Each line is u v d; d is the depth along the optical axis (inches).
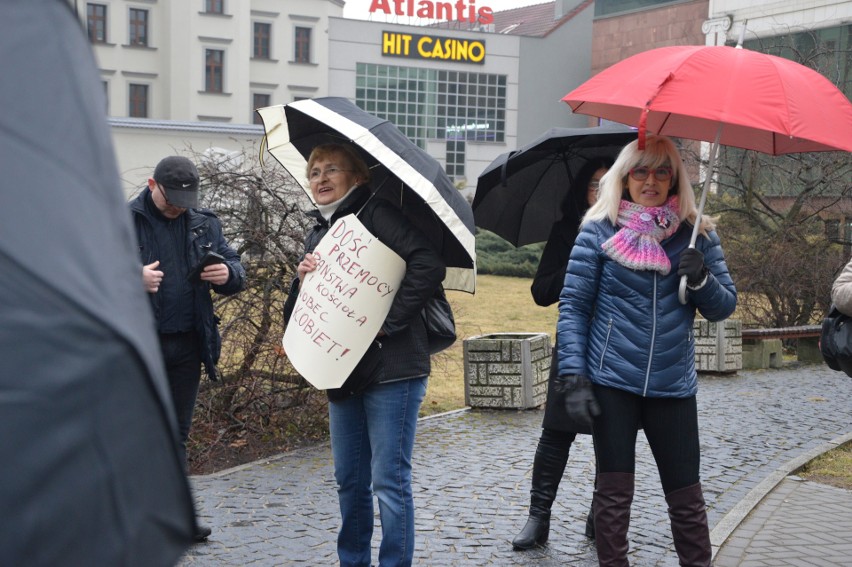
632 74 149.7
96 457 49.1
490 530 210.5
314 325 161.9
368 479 168.6
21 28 55.5
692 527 152.6
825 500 242.4
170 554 52.3
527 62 2573.8
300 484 247.6
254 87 2380.7
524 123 2586.1
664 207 153.6
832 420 356.8
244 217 299.3
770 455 294.8
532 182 217.3
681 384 152.9
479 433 317.4
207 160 312.5
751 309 607.2
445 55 2502.5
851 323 173.3
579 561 191.6
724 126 168.2
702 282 148.6
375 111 2468.0
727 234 606.2
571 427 192.2
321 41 2417.6
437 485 248.8
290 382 307.6
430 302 168.7
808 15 1422.2
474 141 2546.8
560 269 198.8
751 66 144.9
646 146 154.4
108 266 52.9
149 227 186.1
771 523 221.1
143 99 2314.2
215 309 293.1
